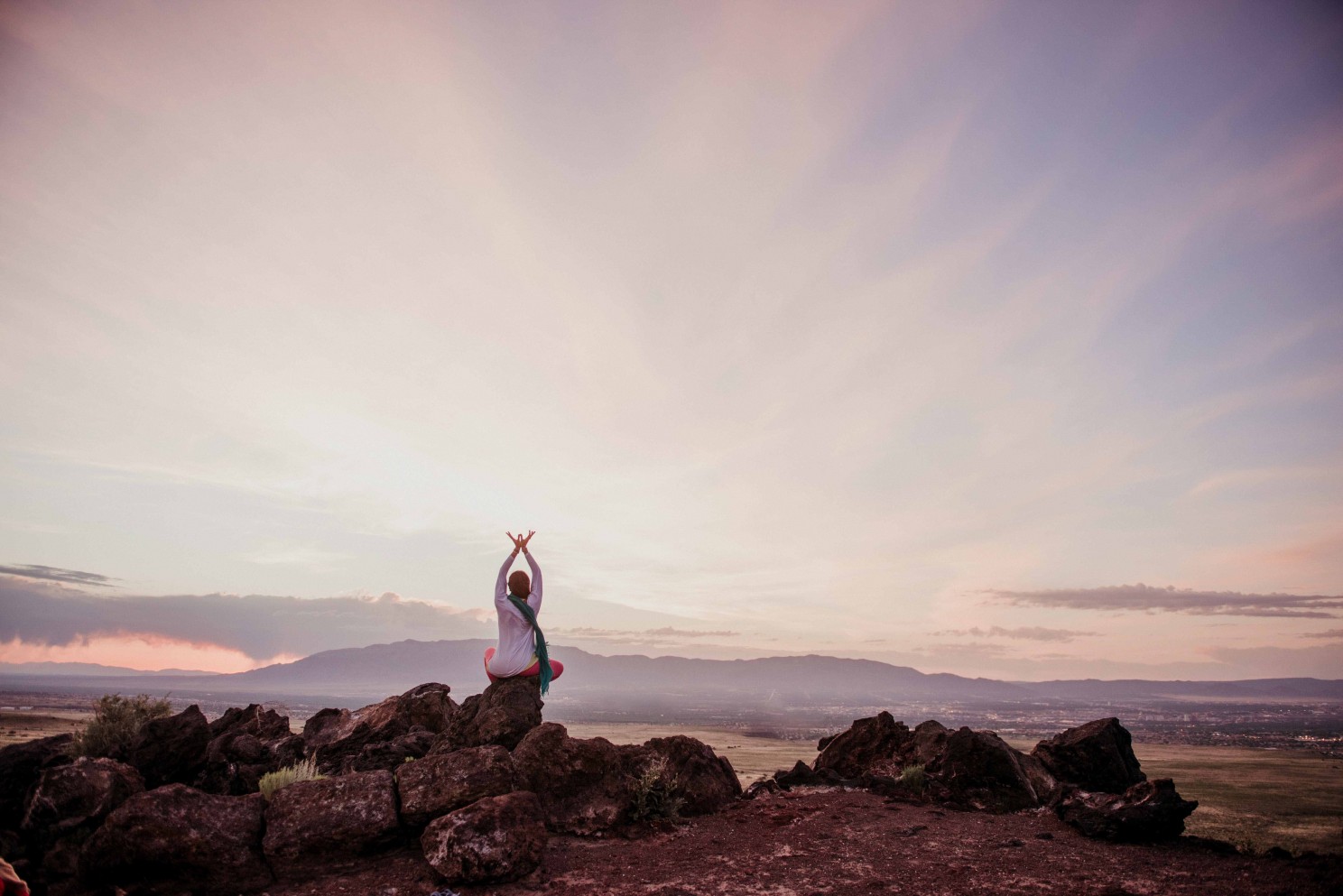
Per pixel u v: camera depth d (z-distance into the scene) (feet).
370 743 40.34
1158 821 31.76
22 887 18.66
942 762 44.42
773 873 26.40
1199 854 30.32
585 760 33.35
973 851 30.12
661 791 34.35
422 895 23.80
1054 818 37.63
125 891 23.09
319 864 25.64
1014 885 25.26
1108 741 43.27
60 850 23.73
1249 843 32.55
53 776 25.11
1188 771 268.82
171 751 31.76
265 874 24.85
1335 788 195.62
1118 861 28.73
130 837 23.26
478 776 28.55
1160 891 24.36
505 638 37.06
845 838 31.68
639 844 30.45
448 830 25.23
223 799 26.25
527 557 38.11
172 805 24.66
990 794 41.22
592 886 24.73
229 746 35.29
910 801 40.52
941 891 24.64
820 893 24.18
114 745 31.99
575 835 31.19
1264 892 23.99
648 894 23.86
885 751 50.88
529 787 31.86
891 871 26.99
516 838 25.32
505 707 35.60
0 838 23.81
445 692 46.01
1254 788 195.21
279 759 35.99
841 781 45.60
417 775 28.58
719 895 23.86
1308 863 27.53
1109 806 34.47
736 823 34.45
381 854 27.04
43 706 462.60
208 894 23.85
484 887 24.48
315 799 26.78
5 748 28.32
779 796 41.63
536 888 24.53
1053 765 44.14
